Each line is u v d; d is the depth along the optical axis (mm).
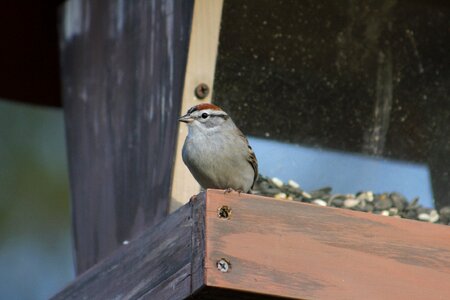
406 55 11477
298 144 10883
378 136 11258
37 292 15422
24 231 15750
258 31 10641
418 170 11352
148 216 10414
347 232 8281
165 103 10375
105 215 11414
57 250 15773
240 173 9906
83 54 12414
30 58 14602
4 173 15930
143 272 8773
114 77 11555
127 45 11359
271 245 8062
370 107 11289
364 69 11266
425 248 8438
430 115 11523
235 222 8039
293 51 10859
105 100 11695
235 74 10523
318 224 8242
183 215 8320
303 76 10945
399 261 8336
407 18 11422
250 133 10688
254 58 10609
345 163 11078
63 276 15602
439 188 11359
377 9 11289
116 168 11250
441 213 11086
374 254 8305
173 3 10492
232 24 10484
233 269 7895
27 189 15977
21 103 15320
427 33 11500
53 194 16094
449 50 11570
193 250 8055
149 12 10961
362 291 8172
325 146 10992
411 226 8461
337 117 11117
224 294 8008
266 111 10719
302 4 10891
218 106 10102
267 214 8117
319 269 8117
